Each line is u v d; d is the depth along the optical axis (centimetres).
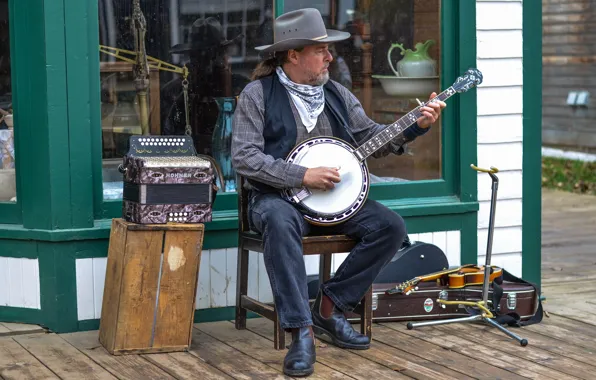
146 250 358
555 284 507
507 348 376
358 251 365
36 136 385
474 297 414
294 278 345
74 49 383
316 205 358
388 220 362
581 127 973
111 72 399
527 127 465
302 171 351
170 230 360
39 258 391
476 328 406
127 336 362
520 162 465
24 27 381
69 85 383
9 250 396
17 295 399
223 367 350
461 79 378
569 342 386
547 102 1016
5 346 373
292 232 348
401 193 447
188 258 365
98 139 395
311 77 372
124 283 357
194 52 418
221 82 426
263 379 336
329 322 375
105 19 396
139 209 356
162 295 363
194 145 421
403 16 449
